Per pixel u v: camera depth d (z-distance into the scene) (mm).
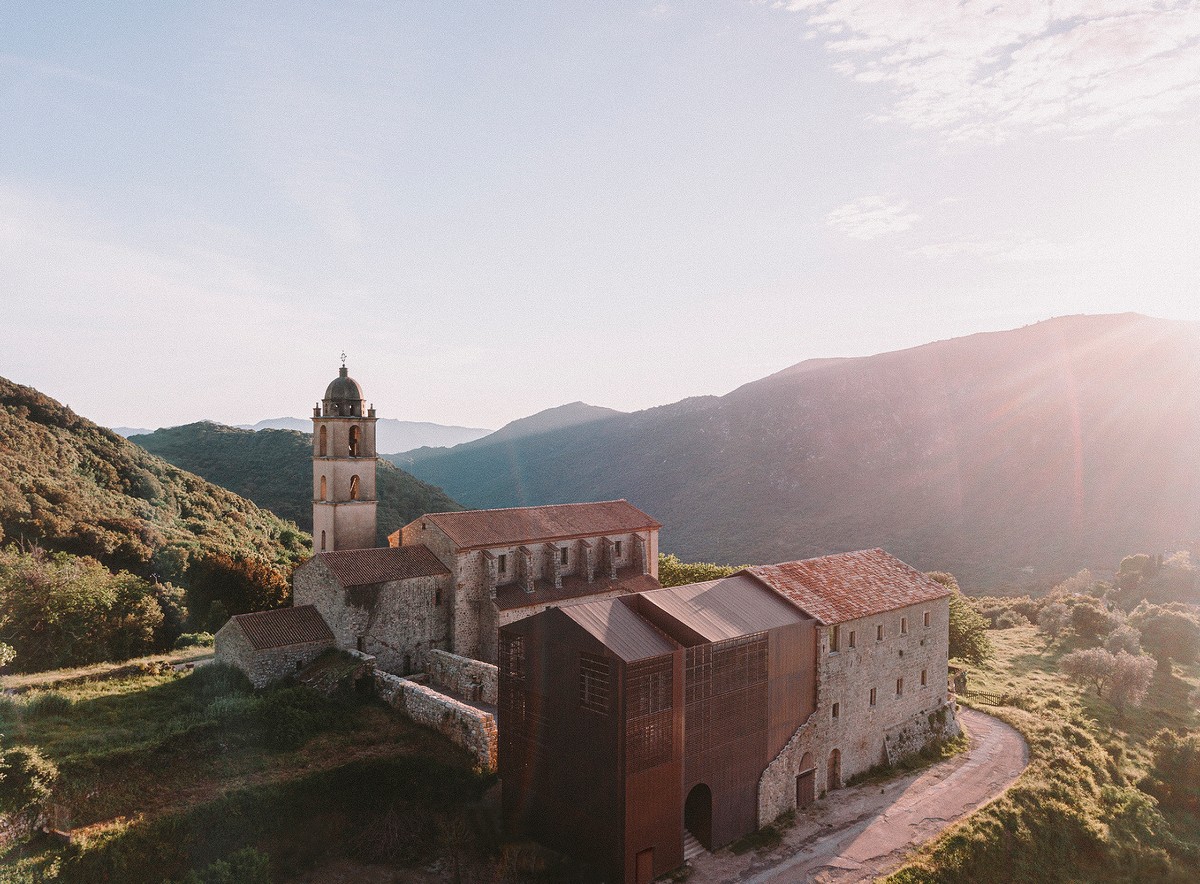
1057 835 37375
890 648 43031
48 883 24359
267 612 43906
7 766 26969
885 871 31297
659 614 33500
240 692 39719
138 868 26312
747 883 30062
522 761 32625
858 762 40594
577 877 29250
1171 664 70250
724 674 32844
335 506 51469
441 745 36312
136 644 52156
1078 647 74188
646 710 29328
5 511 67250
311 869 29219
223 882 25500
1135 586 99438
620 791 28484
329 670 40562
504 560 50062
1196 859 39406
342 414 52281
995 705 54781
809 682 37469
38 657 46562
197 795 30031
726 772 32906
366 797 32531
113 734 32750
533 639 32438
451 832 31406
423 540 50312
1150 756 50250
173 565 73250
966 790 39375
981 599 105625
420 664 46438
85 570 55156
